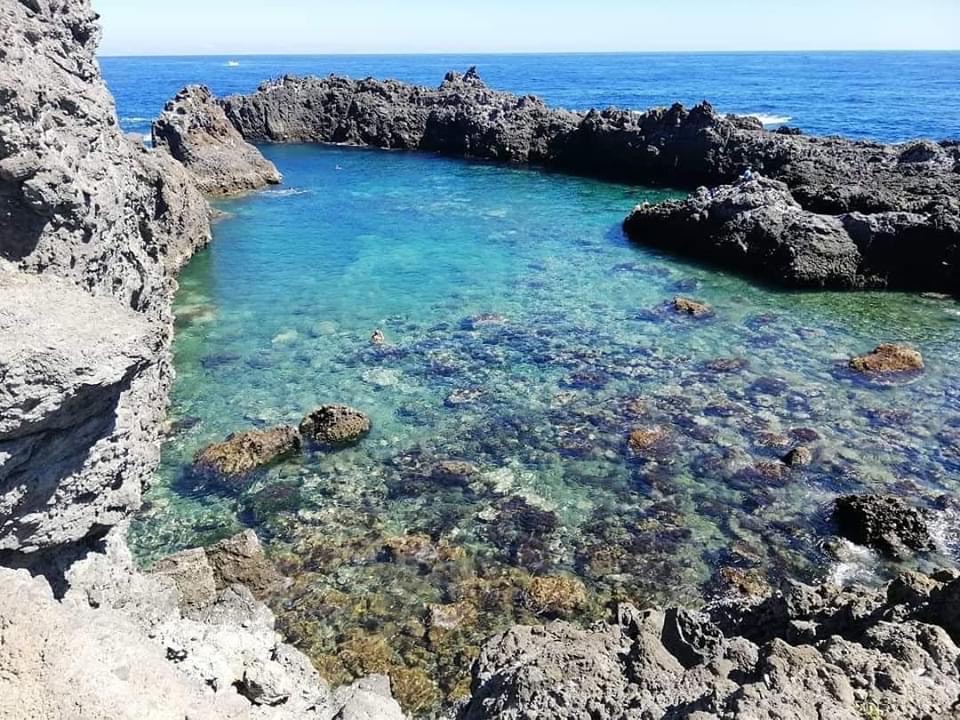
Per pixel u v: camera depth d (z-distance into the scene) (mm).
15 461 8469
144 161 33875
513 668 9203
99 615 8820
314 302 33406
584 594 15797
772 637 10883
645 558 17016
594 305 33250
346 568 16469
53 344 8531
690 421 22859
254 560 16000
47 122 11719
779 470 20234
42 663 6520
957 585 9062
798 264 36094
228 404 23734
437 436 22094
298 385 25156
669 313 32250
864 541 17531
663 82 191375
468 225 48312
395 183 63188
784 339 29438
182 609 13781
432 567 16547
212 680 10133
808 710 6645
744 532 17984
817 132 92125
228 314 31750
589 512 18656
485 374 26125
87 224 11789
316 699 11562
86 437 9297
